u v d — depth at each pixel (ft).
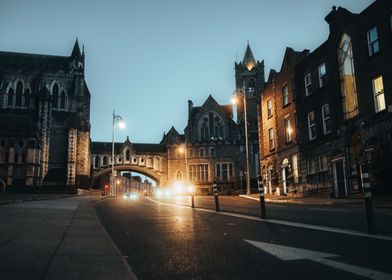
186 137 290.15
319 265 18.21
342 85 92.68
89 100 271.90
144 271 17.60
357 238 25.76
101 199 111.04
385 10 78.02
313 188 104.63
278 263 18.75
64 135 244.42
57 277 15.16
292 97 120.06
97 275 15.79
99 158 287.89
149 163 288.51
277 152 130.11
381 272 16.75
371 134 80.74
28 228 28.66
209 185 274.16
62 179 235.40
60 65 264.11
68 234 26.81
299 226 32.37
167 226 34.04
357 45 86.12
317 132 102.99
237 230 30.35
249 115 305.73
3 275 15.03
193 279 16.16
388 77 76.79
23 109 244.01
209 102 294.46
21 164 198.08
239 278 16.21
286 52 124.67
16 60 265.95
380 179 75.00
